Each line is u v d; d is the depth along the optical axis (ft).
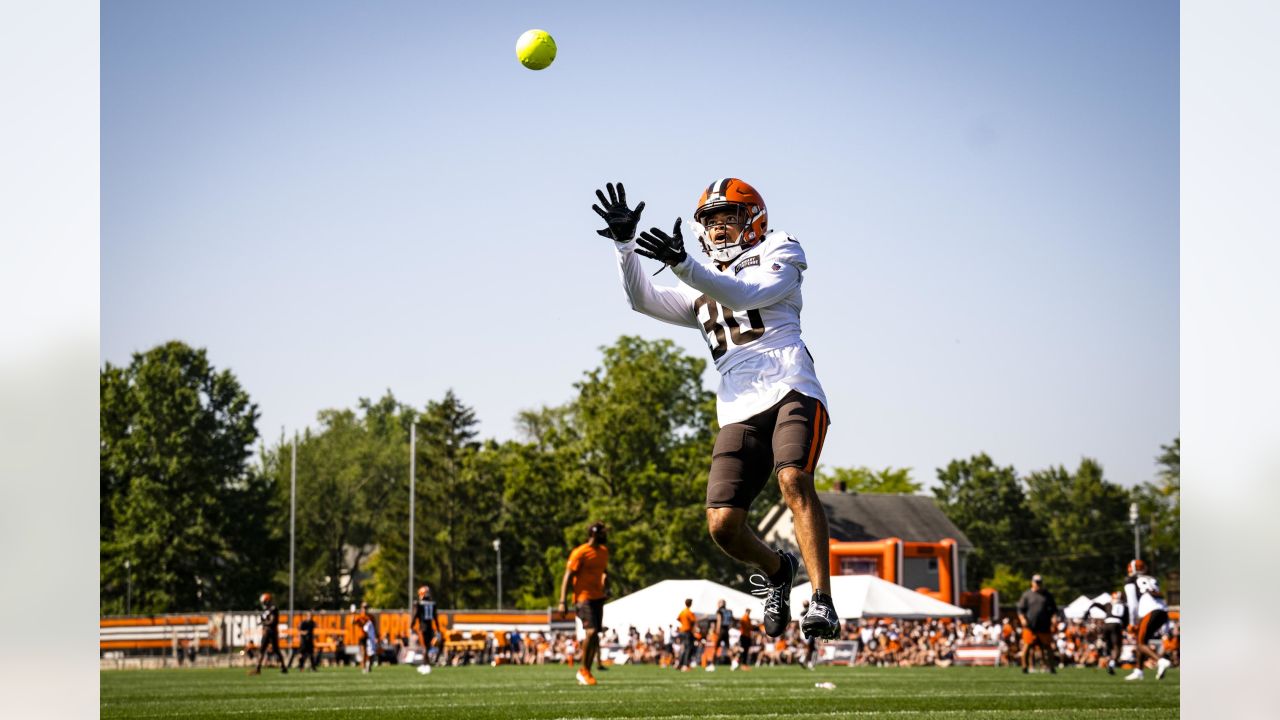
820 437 54.34
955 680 205.77
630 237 53.21
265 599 287.89
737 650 342.64
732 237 57.21
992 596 598.34
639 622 403.95
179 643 448.65
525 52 66.95
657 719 97.30
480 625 410.52
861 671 286.46
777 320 55.98
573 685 177.88
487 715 102.73
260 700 139.74
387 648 404.57
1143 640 211.41
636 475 654.94
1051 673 252.83
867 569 577.84
